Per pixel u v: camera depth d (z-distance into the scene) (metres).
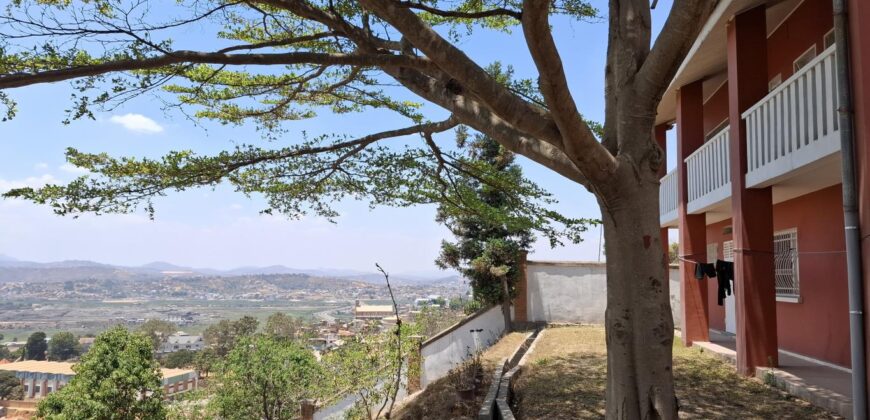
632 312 4.81
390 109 8.61
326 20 5.37
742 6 8.68
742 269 8.41
